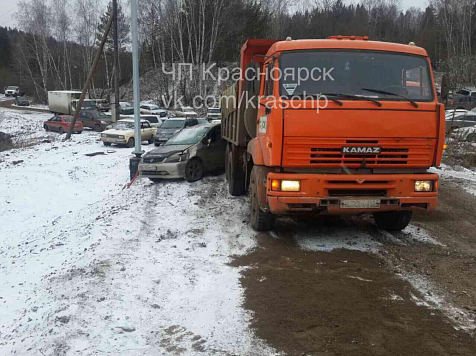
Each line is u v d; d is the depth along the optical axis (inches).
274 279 202.1
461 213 341.7
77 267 218.2
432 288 194.5
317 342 148.2
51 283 205.0
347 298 182.5
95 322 159.6
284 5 1845.5
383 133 222.8
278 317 165.3
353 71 232.2
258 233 276.5
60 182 560.7
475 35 2007.9
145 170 470.6
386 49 237.5
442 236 277.6
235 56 1678.2
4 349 150.6
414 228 295.0
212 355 140.6
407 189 228.7
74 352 141.9
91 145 954.1
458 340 149.6
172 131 893.8
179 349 144.3
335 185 225.0
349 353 141.5
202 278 203.6
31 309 179.5
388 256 237.0
